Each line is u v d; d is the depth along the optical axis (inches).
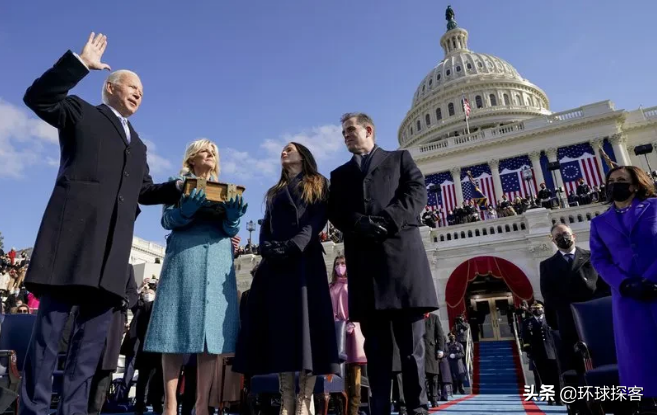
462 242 749.3
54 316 96.7
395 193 129.3
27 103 99.3
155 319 118.3
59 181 102.8
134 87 124.5
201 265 123.2
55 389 233.8
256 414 221.6
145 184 130.3
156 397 264.1
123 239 107.1
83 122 107.1
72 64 98.2
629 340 117.7
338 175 136.4
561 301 185.5
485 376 564.7
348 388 212.1
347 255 130.2
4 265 601.9
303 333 112.3
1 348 197.8
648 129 1344.7
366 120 143.9
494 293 813.2
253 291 126.8
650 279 114.8
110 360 191.6
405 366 117.6
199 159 136.3
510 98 2417.6
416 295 114.4
